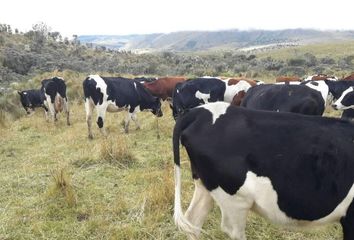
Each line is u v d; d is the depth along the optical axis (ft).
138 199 23.53
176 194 16.42
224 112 15.89
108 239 19.79
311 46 396.98
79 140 40.34
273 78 102.68
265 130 15.21
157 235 20.03
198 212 17.25
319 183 14.61
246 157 14.98
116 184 26.30
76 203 23.31
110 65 150.10
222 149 15.24
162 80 54.08
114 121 50.06
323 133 14.97
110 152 31.53
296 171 14.66
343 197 14.64
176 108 46.88
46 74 96.07
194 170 16.42
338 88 51.78
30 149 37.58
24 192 25.57
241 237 16.05
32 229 20.88
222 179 15.31
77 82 76.38
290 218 15.24
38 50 153.69
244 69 143.54
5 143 40.19
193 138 15.72
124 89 43.78
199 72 122.01
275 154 14.82
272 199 14.98
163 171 27.71
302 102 30.35
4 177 28.53
